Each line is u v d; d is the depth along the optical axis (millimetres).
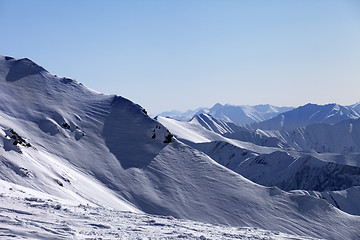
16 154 75500
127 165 105750
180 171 107125
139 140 118125
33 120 111375
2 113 107875
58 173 79938
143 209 88375
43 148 98688
